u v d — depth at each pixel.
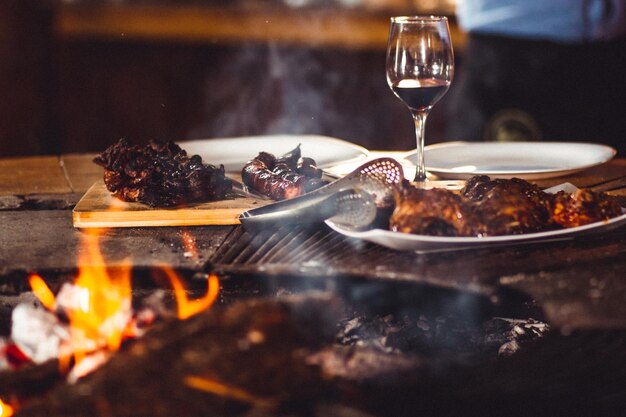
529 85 3.35
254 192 1.68
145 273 1.31
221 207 1.56
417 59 1.62
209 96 4.44
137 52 4.39
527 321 1.54
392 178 1.47
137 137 4.48
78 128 4.47
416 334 1.45
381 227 1.36
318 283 1.27
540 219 1.33
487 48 3.40
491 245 1.28
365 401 1.15
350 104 4.43
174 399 1.09
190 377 1.09
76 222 1.54
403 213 1.29
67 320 1.37
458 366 1.21
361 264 1.27
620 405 1.15
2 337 1.44
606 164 2.03
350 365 1.24
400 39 1.64
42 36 4.37
